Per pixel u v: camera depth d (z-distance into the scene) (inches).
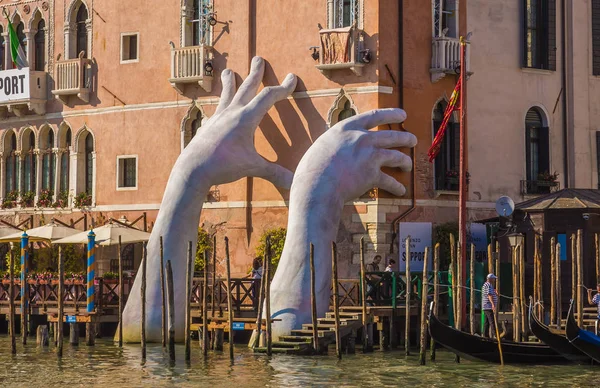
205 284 1333.7
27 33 1836.9
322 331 1355.8
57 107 1812.3
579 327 1269.7
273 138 1606.8
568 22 1706.4
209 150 1529.3
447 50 1579.7
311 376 1218.0
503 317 1389.0
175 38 1701.5
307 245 1429.6
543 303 1435.8
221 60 1658.5
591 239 1465.3
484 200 1628.9
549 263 1467.8
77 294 1503.4
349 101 1561.3
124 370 1269.7
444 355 1360.7
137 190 1729.8
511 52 1660.9
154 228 1523.1
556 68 1696.6
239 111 1555.1
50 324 1587.1
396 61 1553.9
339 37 1544.0
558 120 1696.6
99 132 1769.2
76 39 1803.6
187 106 1686.8
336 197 1457.9
